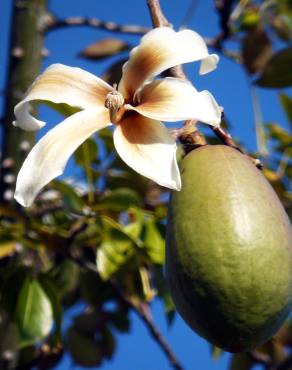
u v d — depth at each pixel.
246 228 0.40
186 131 0.45
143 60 0.44
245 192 0.41
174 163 0.40
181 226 0.41
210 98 0.41
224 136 0.45
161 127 0.42
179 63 0.43
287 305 0.40
